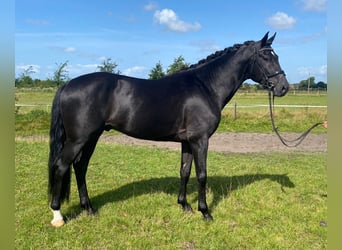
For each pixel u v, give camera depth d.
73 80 4.15
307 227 4.41
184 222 4.45
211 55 4.84
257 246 3.89
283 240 4.05
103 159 8.50
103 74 4.26
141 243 3.86
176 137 4.49
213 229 4.26
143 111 4.19
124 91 4.18
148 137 4.40
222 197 5.41
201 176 4.43
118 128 4.29
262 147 11.09
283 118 15.99
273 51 4.65
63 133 4.10
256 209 4.99
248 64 4.72
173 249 3.76
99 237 3.96
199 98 4.39
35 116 15.81
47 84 36.66
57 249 3.68
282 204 5.19
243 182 6.38
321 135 13.21
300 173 7.21
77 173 4.55
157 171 7.33
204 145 4.42
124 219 4.45
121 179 6.59
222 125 15.07
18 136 12.30
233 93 4.80
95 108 4.04
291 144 11.56
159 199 5.25
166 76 4.60
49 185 4.15
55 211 4.20
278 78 4.59
